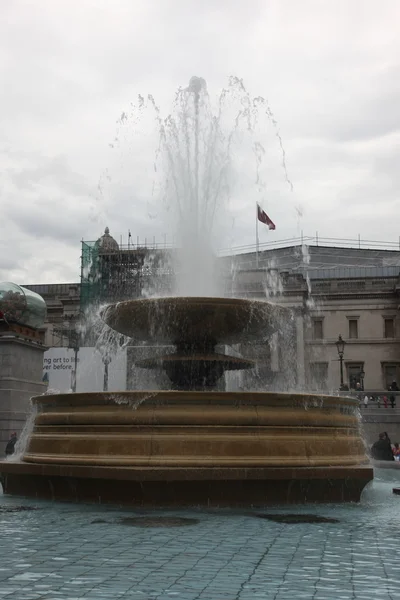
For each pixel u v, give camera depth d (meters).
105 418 8.52
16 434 23.88
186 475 7.96
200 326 11.22
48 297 76.81
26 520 7.00
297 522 7.01
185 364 11.48
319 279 75.94
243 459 8.23
